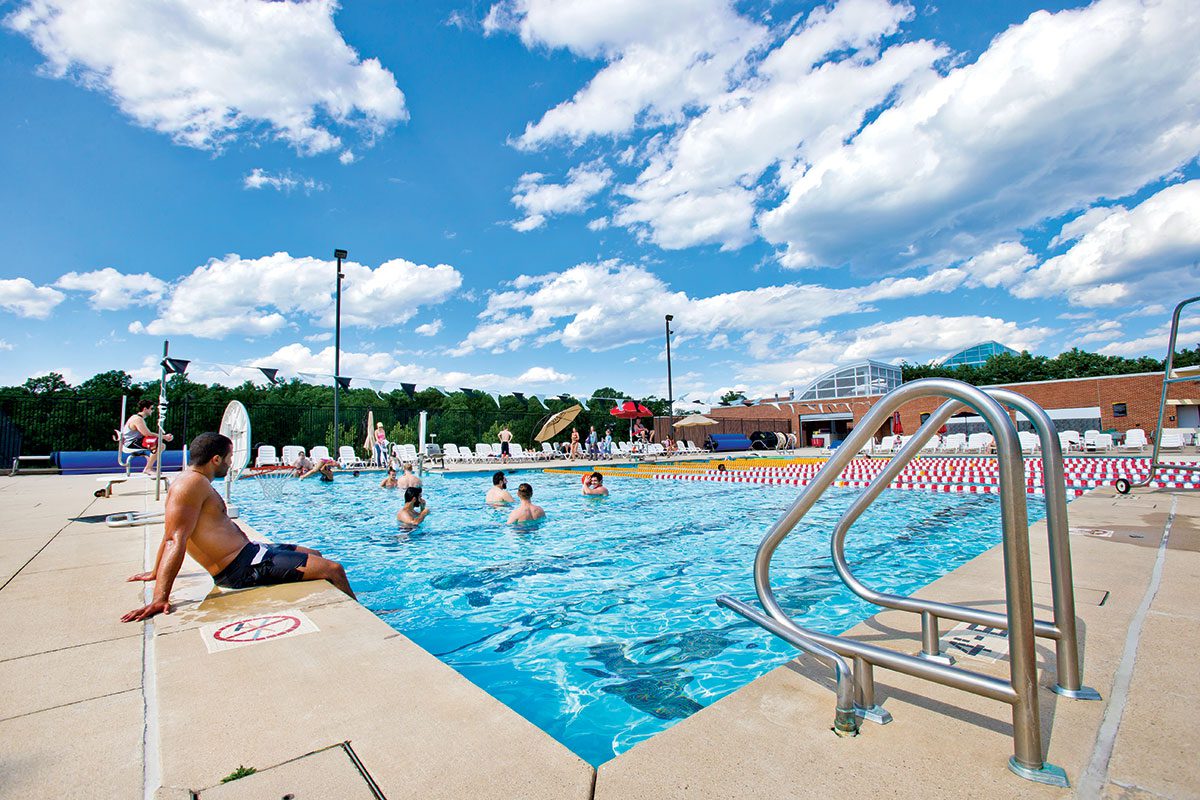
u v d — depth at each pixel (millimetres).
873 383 32438
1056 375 46406
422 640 3355
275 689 1789
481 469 16516
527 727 1533
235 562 3027
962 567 3418
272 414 18562
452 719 1578
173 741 1463
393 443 18844
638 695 2633
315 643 2213
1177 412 22297
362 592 4355
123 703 1697
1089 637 2191
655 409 37875
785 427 32938
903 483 10953
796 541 6328
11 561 3713
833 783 1255
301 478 14375
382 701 1694
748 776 1291
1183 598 2680
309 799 1192
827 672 1913
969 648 2133
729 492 11398
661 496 10781
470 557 5555
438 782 1263
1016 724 1284
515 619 3717
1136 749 1384
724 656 3080
